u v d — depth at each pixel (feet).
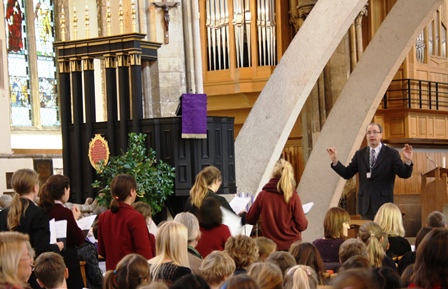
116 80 53.36
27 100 75.82
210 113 86.89
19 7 75.56
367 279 11.76
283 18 84.07
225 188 50.52
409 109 85.46
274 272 18.39
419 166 83.25
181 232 23.20
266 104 55.83
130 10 61.16
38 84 76.48
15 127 74.02
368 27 85.56
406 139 83.76
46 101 77.41
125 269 20.03
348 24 55.98
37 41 76.79
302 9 82.07
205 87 85.30
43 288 24.14
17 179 27.55
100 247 29.53
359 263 20.33
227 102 85.61
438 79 92.43
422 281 17.33
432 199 67.97
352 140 59.88
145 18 61.31
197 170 49.39
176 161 49.16
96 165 51.62
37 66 76.59
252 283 14.61
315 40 55.83
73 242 30.32
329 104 83.10
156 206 47.11
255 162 54.60
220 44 84.74
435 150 88.02
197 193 31.71
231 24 84.23
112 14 62.13
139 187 46.11
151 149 48.49
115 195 28.86
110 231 28.78
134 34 50.85
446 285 17.16
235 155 54.95
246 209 40.81
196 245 29.07
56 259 22.56
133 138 48.34
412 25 59.82
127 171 46.62
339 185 59.11
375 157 42.22
